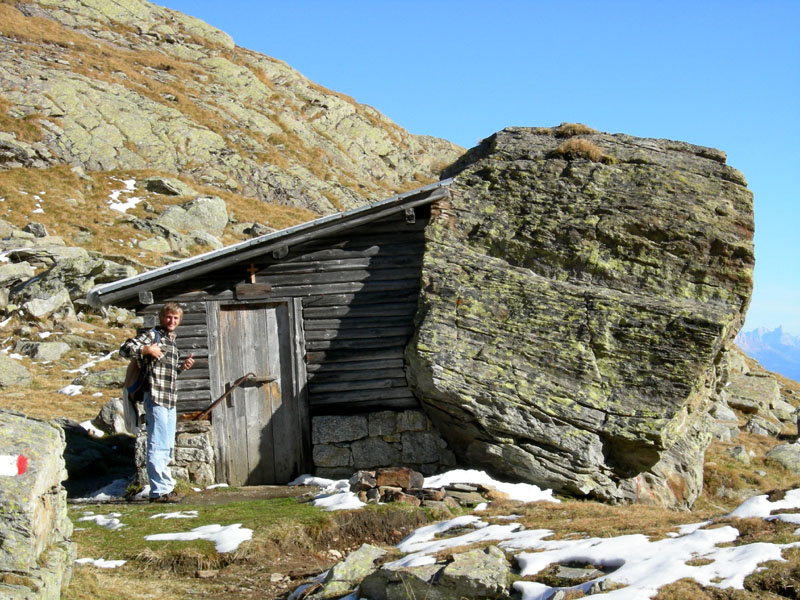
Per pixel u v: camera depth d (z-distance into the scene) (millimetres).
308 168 74000
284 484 14055
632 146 17281
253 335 14539
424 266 14648
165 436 12336
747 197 15477
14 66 63625
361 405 14453
